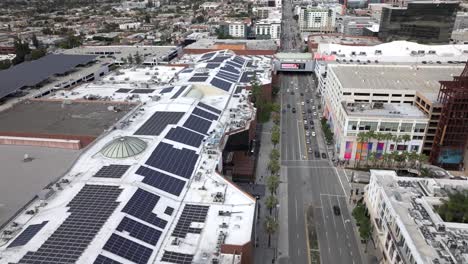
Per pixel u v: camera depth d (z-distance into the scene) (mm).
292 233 113250
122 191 97750
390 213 98625
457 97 137875
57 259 75812
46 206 94688
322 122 190875
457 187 106125
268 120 196125
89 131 135125
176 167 114562
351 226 117062
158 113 151875
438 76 189125
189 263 80750
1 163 117062
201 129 142000
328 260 102875
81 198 95875
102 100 173125
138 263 79125
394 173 116188
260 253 104688
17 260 76000
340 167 152125
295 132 184750
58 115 152375
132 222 88250
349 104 161500
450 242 81500
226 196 103750
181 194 103812
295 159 157625
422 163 147875
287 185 138125
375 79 180000
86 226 85125
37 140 130000
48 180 106250
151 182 104500
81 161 115125
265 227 114688
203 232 90125
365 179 141750
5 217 90438
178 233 89562
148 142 125750
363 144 153250
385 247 99375
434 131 150625
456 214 91688
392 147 153625
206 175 112938
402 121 148750
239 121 152125
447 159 150250
